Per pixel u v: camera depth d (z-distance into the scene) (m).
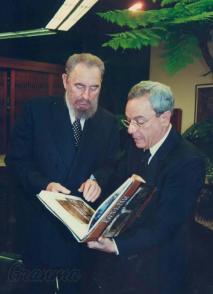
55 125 1.75
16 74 6.44
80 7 3.74
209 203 2.37
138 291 1.40
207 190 2.39
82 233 1.21
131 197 1.16
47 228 1.74
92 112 1.71
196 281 2.19
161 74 5.04
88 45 6.06
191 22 2.20
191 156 1.30
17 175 1.75
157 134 1.33
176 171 1.29
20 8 5.14
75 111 1.68
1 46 6.61
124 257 1.30
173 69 2.22
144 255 1.39
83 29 5.86
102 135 1.83
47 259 1.75
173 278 1.33
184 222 1.31
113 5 4.88
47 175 1.73
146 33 2.23
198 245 2.38
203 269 2.28
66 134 1.74
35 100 1.83
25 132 1.78
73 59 1.64
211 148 2.47
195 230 2.38
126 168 1.58
